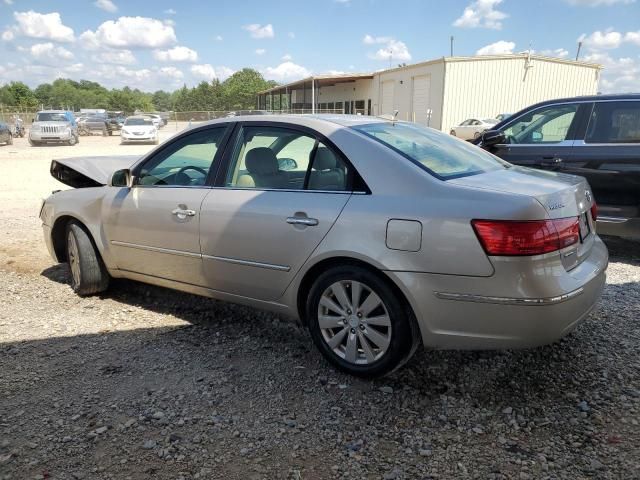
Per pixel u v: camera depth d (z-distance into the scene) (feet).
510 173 11.28
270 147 11.98
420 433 9.08
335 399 10.16
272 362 11.66
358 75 122.42
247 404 10.00
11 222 26.55
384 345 10.30
